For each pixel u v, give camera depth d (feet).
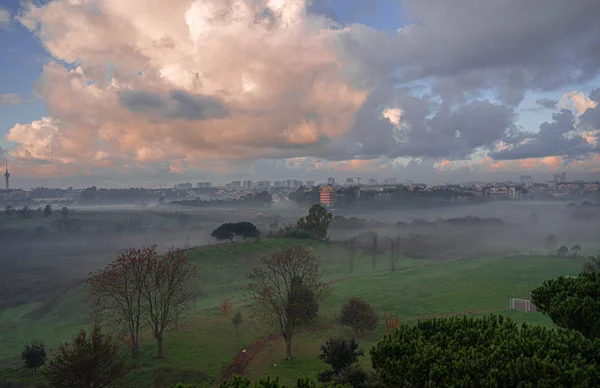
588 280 75.41
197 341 175.83
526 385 39.81
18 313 287.89
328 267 384.06
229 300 266.77
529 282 290.56
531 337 49.65
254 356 158.51
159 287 178.29
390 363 48.24
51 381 113.19
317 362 147.74
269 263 213.46
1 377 144.77
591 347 47.34
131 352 159.63
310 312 197.06
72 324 238.48
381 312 222.48
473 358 45.44
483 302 236.02
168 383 131.64
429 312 219.41
